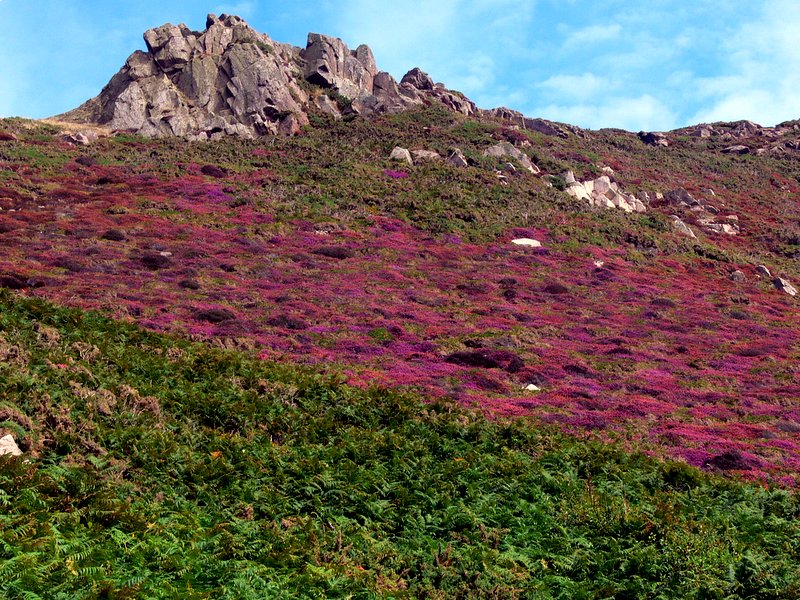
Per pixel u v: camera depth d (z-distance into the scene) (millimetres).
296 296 46094
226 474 16969
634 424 30516
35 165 70000
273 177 74812
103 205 61438
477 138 94562
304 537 14609
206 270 49094
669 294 58656
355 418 24266
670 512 18266
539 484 20031
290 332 38312
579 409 31969
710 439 29109
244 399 23469
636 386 36719
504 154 90062
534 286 56375
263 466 18250
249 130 91312
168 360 26281
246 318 40000
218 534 13617
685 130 150875
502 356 38531
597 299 55062
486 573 14422
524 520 17484
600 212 79312
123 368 23859
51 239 51000
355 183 75812
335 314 43125
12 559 10508
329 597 12258
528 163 88875
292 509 16188
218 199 67062
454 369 36062
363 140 91875
